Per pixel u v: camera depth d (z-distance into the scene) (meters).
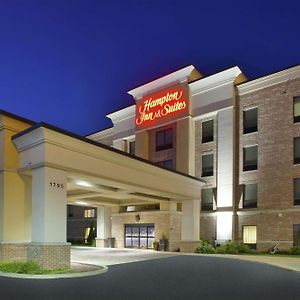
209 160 40.34
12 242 19.88
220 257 27.06
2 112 20.22
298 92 34.78
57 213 18.91
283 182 34.59
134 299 10.95
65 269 17.92
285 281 15.09
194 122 42.09
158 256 27.73
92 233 51.25
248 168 37.44
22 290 12.34
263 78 37.06
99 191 29.02
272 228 34.62
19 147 20.44
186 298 11.20
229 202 37.53
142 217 38.09
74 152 20.27
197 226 33.03
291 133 34.72
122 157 23.80
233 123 38.47
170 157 43.59
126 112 49.78
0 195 20.06
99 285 13.51
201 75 44.19
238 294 11.94
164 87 44.72
